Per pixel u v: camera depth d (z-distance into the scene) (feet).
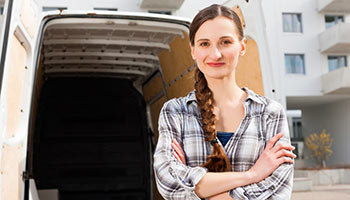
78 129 18.34
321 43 65.41
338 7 64.34
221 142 4.87
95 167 17.92
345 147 70.28
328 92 63.46
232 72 4.99
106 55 16.52
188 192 4.52
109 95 19.19
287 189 4.59
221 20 4.74
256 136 4.83
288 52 64.75
